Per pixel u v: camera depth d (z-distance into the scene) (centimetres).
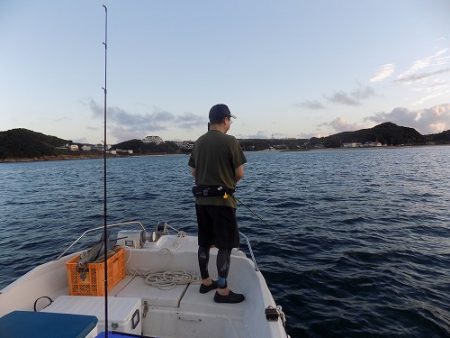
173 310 311
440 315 455
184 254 388
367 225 991
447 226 972
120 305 285
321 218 1105
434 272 606
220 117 297
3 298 270
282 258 688
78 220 1226
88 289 320
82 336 170
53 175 4362
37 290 312
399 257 688
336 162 5816
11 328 171
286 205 1401
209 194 285
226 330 291
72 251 818
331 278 581
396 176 2836
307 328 430
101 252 340
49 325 175
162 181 3061
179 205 1530
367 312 466
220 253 298
